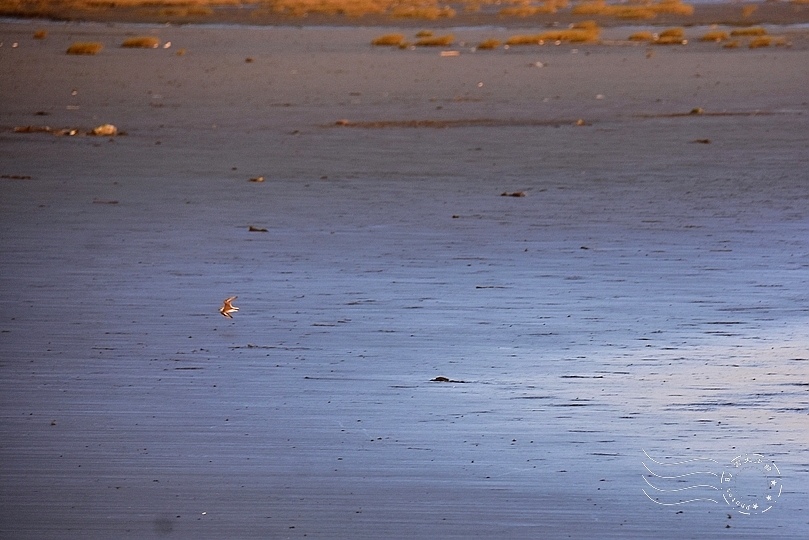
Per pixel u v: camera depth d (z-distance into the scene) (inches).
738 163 4057.6
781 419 1418.6
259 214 3105.3
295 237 2785.4
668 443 1322.6
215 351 1776.6
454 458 1274.6
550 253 2591.0
